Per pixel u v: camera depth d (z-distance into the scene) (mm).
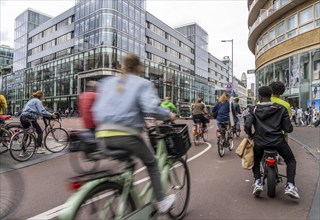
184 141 3309
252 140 4691
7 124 7848
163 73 58750
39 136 7738
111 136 2559
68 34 53969
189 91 69938
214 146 10516
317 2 22406
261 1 32000
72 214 2145
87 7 46969
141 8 50469
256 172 4586
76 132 3559
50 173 6035
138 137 2658
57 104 54406
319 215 3746
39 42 63125
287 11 25906
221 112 8578
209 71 88375
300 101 23953
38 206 4090
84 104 4320
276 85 5195
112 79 2795
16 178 3566
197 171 6344
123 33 46094
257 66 34938
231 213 3844
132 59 2783
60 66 53781
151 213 2861
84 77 46438
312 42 22625
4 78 77625
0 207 3389
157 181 2873
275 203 4230
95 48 44812
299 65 24047
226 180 5547
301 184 5250
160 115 2660
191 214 3811
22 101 67438
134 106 2623
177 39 66000
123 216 2605
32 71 63438
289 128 4320
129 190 2701
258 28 31047
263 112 4418
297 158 7938
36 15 69812
